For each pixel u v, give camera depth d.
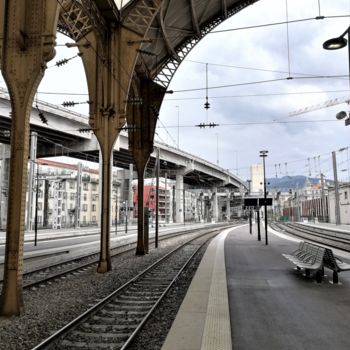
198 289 10.80
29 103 9.00
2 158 51.44
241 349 5.96
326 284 11.37
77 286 12.42
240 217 158.88
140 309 9.40
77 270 16.12
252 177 123.94
